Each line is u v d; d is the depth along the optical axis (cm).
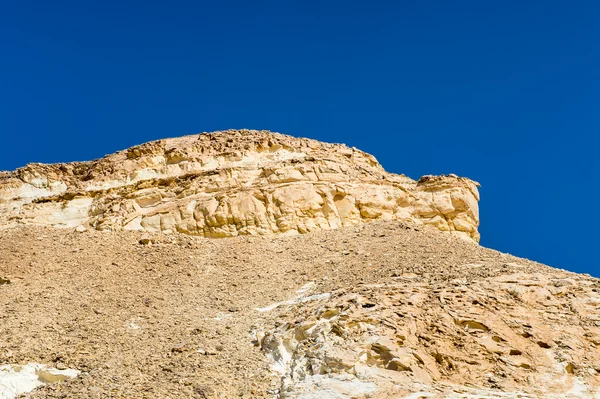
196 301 2762
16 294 2789
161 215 3738
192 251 3344
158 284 2952
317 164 3878
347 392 1870
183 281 2984
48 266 3097
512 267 2702
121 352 2270
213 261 3222
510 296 2380
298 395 1886
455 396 1870
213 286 2936
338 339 2083
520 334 2180
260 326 2422
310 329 2205
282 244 3431
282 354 2175
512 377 2012
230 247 3400
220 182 3859
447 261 2845
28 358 2178
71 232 3600
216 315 2609
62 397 1936
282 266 3123
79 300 2741
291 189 3719
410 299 2267
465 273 2611
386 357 1995
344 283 2706
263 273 3055
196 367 2128
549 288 2438
